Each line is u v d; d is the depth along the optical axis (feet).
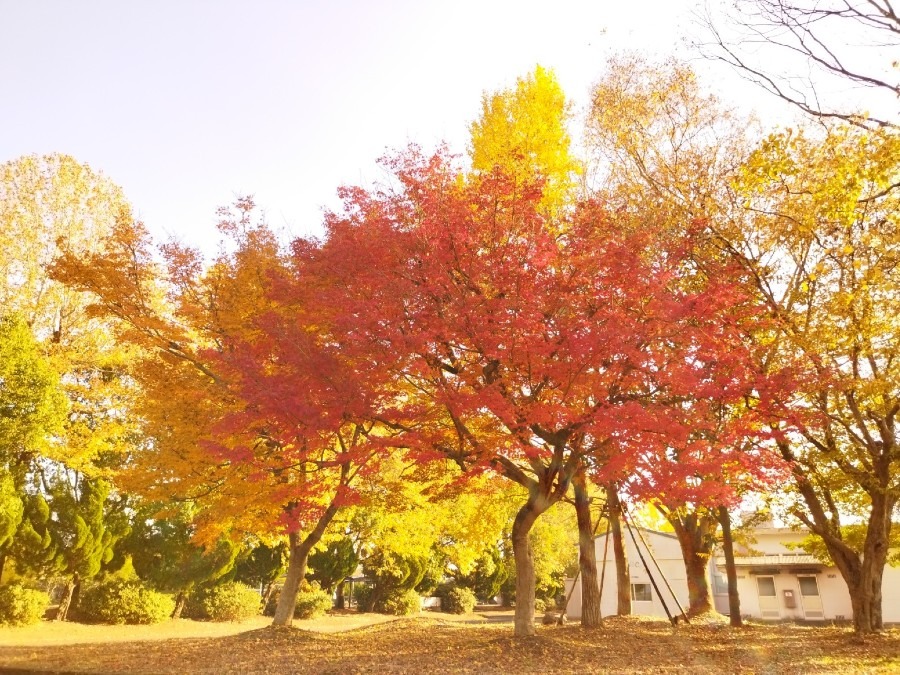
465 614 127.85
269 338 40.09
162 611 75.51
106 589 73.67
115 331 51.93
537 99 56.08
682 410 35.42
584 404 34.81
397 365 34.37
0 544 62.54
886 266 39.40
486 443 35.24
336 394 33.81
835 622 93.25
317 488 43.45
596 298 34.42
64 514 69.97
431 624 62.34
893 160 30.45
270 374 40.47
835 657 38.24
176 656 41.78
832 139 38.81
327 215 38.65
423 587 131.54
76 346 76.07
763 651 42.04
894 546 64.34
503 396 33.94
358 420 35.55
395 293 34.12
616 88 50.85
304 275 39.83
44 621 67.36
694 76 48.26
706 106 48.37
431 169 37.81
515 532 43.55
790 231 43.55
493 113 56.70
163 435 52.49
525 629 42.45
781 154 32.99
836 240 43.37
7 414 62.95
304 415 32.96
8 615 60.70
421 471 41.91
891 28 26.81
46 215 77.00
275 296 40.86
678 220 44.01
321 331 39.04
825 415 38.91
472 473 35.73
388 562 115.75
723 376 34.63
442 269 34.60
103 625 69.77
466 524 78.13
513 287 34.63
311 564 113.91
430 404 38.60
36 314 74.64
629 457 31.27
